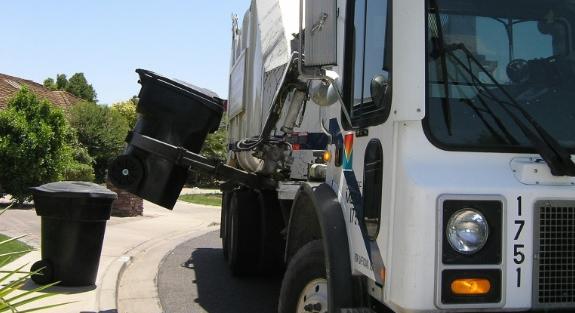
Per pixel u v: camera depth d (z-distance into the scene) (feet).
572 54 11.28
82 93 215.72
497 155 10.17
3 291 12.25
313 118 18.35
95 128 101.65
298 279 14.47
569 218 9.85
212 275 30.91
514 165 10.09
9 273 13.38
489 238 9.61
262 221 27.40
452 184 9.63
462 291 9.48
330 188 13.84
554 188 9.84
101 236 25.03
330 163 14.47
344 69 13.57
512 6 11.11
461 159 10.11
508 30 11.00
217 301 25.57
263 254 27.25
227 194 33.42
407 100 10.21
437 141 10.12
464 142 10.18
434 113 10.27
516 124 10.36
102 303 22.43
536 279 9.65
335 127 14.39
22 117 49.85
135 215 55.36
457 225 9.54
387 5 11.34
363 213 11.66
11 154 48.65
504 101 10.52
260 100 25.76
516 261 9.62
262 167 22.26
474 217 9.58
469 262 9.53
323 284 13.48
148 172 21.35
